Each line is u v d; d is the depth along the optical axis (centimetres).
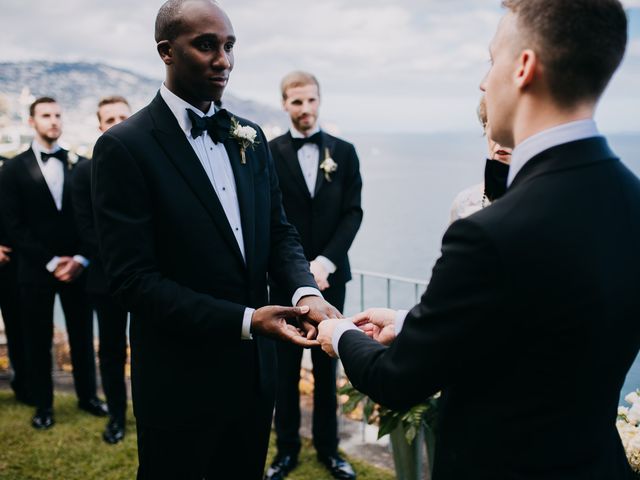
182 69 183
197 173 187
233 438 210
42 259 373
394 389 116
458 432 120
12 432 370
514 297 103
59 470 322
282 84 342
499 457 113
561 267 102
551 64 107
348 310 708
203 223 186
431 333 109
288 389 320
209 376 192
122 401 363
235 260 193
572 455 110
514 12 113
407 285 828
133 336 199
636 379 280
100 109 367
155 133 185
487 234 104
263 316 180
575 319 103
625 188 112
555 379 107
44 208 379
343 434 372
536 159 111
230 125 199
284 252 218
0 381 467
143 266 179
